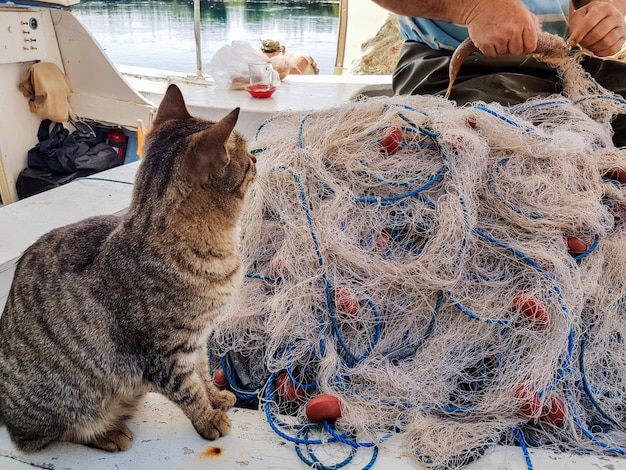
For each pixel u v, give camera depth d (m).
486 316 1.26
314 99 2.51
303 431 1.11
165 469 1.02
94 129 3.37
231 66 2.66
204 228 1.11
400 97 1.70
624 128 1.72
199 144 1.04
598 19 1.69
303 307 1.32
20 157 3.03
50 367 1.09
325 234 1.36
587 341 1.28
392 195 1.45
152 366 1.10
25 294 1.12
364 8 4.18
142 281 1.07
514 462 1.02
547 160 1.43
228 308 1.26
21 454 1.10
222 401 1.20
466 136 1.40
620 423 1.19
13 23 2.78
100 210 1.87
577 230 1.37
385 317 1.33
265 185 1.50
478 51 1.84
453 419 1.16
